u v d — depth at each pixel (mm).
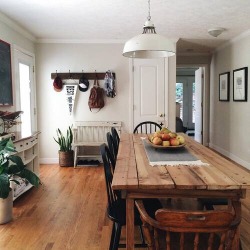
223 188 1505
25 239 2410
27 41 4637
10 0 3082
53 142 5211
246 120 4789
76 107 5160
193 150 2479
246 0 3115
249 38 4582
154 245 1239
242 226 2600
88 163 5062
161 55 2764
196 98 7535
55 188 3775
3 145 2633
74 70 5098
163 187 1525
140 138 3285
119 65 5098
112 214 1873
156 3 3182
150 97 5133
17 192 3215
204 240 1531
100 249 2246
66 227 2629
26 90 4645
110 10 3426
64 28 4293
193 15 3656
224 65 5770
